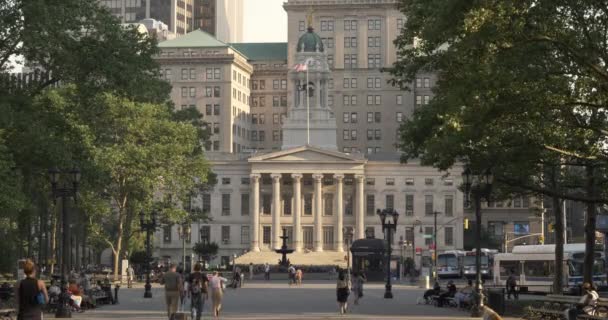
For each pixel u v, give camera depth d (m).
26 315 36.41
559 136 63.94
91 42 81.06
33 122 78.06
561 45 55.41
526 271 119.38
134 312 73.75
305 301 93.38
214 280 66.25
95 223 146.38
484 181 70.44
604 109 62.09
